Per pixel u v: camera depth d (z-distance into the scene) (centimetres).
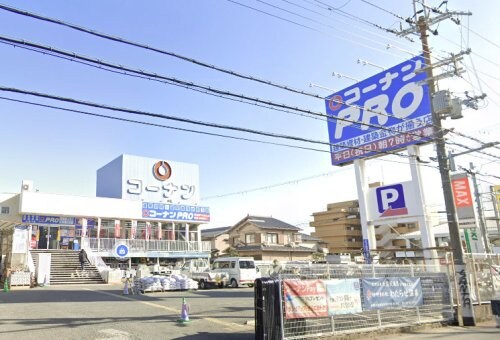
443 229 2964
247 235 5188
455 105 1399
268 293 917
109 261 3297
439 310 1251
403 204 2056
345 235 6781
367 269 1128
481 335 1078
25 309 1348
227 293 2055
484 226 2333
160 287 2098
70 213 3250
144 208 3647
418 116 2012
